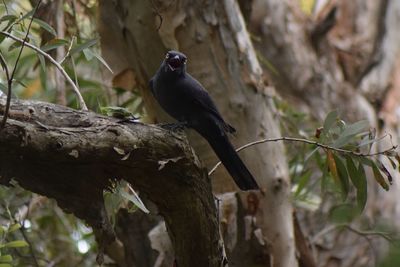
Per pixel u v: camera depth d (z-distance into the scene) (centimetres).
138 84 1157
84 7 1251
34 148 599
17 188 1125
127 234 1148
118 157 645
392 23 1780
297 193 1098
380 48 1755
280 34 1683
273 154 1141
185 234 727
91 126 636
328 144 857
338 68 1703
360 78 1719
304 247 1195
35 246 1273
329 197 1421
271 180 1127
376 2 1795
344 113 1650
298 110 1645
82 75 1388
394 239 645
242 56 1152
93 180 657
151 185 689
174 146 672
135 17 1120
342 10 1791
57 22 1059
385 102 1705
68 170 638
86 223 702
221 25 1145
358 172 821
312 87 1661
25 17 801
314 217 1473
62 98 1045
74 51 834
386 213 1555
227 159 846
